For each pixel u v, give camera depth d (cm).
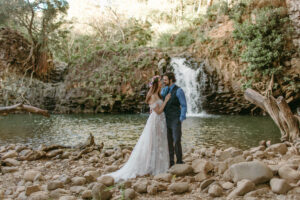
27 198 282
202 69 1941
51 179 359
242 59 1745
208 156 477
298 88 1623
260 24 1717
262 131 976
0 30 2173
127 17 3562
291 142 611
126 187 308
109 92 1994
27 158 487
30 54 2206
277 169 301
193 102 1973
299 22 1652
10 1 2127
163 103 367
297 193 246
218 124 1219
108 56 2166
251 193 252
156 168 361
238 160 352
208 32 2130
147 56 2072
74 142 812
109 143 791
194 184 311
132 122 1357
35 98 2075
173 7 3409
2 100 2009
